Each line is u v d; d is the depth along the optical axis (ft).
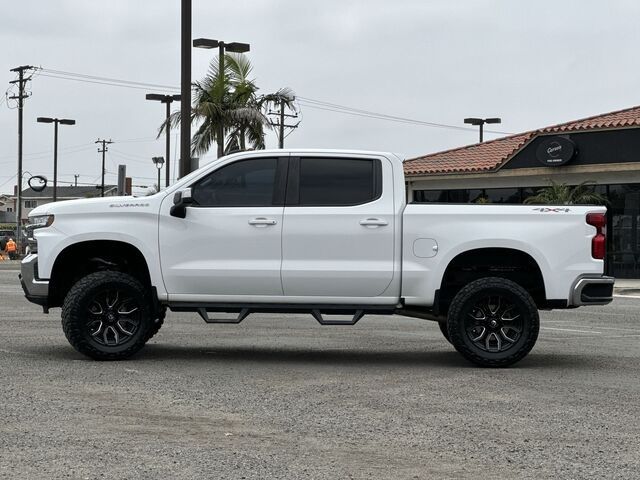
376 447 19.52
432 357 33.81
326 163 31.68
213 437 20.25
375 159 31.63
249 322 46.88
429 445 19.74
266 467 17.78
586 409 23.75
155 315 31.99
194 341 38.09
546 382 28.02
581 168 97.96
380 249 31.01
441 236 30.94
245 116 95.09
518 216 31.01
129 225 31.35
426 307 31.60
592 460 18.61
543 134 100.94
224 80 97.19
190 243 31.27
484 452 19.19
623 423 22.08
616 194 98.73
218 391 25.84
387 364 31.73
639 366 31.81
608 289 31.24
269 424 21.63
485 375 29.32
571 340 40.70
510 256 31.89
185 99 66.54
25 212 404.57
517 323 30.91
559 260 30.96
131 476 17.04
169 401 24.26
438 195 114.11
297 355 33.99
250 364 31.30
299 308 31.27
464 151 119.24
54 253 31.32
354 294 31.07
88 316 31.09
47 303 31.94
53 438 19.93
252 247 31.14
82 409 23.04
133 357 32.65
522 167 103.40
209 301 31.42
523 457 18.80
